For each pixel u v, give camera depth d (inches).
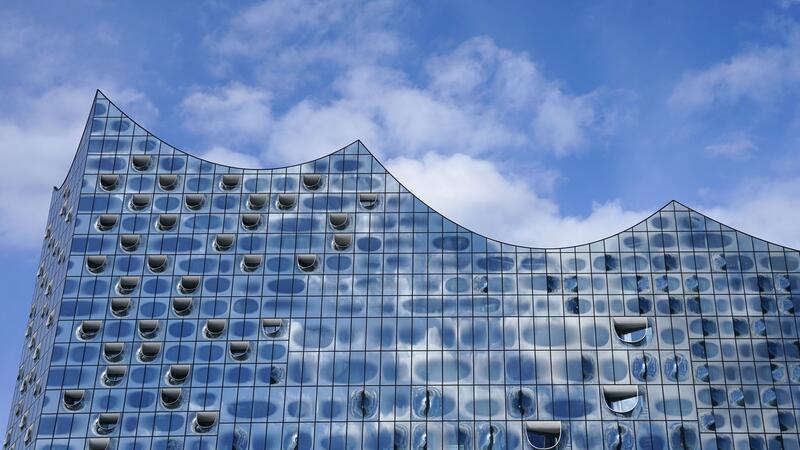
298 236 3582.7
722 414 3248.0
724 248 3516.2
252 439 3243.1
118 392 3321.9
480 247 3538.4
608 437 3218.5
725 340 3363.7
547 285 3462.1
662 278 3469.5
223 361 3366.1
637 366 3324.3
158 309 3459.6
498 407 3270.2
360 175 3698.3
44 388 3341.5
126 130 3801.7
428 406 3277.6
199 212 3636.8
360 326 3415.4
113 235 3597.4
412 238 3567.9
